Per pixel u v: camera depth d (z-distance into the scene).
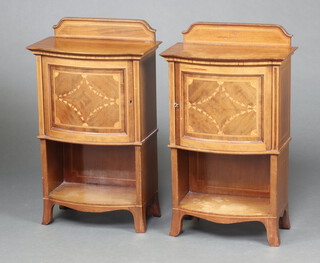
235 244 3.35
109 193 3.60
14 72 4.96
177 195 3.40
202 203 3.46
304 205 3.73
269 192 3.51
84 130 3.38
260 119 3.19
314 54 4.91
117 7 5.12
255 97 3.16
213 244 3.36
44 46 3.38
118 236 3.44
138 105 3.31
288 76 3.31
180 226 3.42
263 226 3.51
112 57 3.25
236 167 3.52
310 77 4.83
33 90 4.87
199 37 3.41
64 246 3.35
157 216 3.64
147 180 3.50
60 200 3.53
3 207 3.75
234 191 3.55
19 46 5.06
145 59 3.35
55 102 3.40
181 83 3.24
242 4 5.06
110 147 3.66
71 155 3.71
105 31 3.51
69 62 3.32
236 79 3.16
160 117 4.61
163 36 4.98
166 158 4.28
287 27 4.96
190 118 3.27
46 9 5.13
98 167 3.70
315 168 4.13
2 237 3.44
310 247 3.32
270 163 3.28
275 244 3.32
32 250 3.32
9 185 4.00
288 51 3.23
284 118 3.30
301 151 4.29
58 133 3.43
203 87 3.21
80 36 3.54
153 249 3.32
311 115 4.59
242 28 3.34
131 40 3.49
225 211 3.37
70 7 5.13
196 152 3.55
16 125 4.62
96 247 3.34
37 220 3.61
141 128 3.36
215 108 3.21
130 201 3.49
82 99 3.35
